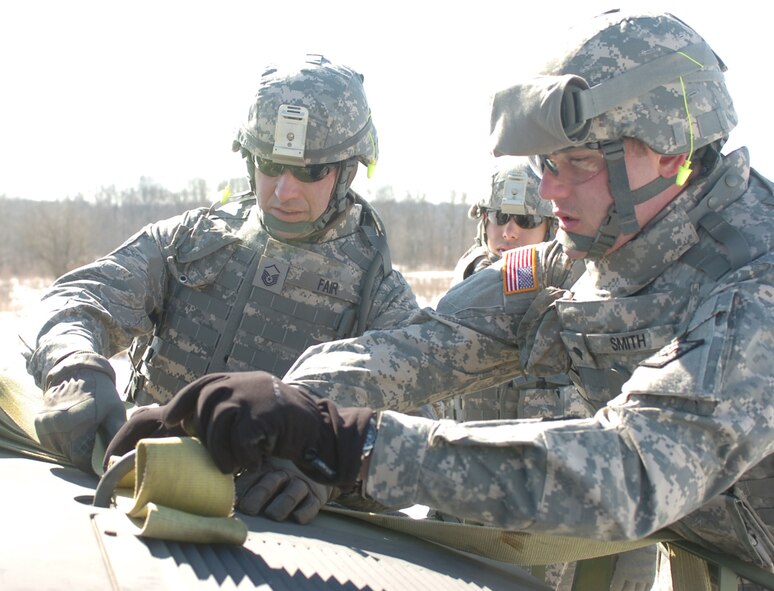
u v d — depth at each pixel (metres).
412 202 44.84
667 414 1.70
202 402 1.66
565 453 1.64
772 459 2.04
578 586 2.35
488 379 2.45
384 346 2.35
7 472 1.95
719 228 2.02
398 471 1.67
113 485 1.71
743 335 1.75
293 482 2.00
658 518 1.65
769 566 2.12
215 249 3.36
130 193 44.53
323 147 3.23
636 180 2.05
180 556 1.47
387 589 1.57
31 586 1.24
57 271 30.61
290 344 3.33
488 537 2.06
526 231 4.66
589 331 2.18
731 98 2.17
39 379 2.61
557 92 1.95
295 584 1.49
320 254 3.36
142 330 3.25
